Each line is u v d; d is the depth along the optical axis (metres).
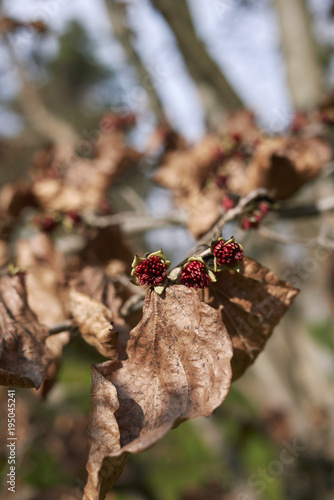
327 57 0.75
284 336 0.80
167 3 0.57
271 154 0.34
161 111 0.60
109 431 0.21
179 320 0.22
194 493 0.88
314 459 0.76
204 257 0.23
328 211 0.35
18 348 0.24
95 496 0.20
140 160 0.51
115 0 0.59
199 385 0.21
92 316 0.25
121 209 0.61
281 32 0.66
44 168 0.51
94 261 0.39
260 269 0.23
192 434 1.13
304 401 0.79
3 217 0.42
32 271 0.31
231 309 0.24
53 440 0.69
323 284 0.77
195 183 0.40
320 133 0.41
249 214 0.30
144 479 0.73
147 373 0.22
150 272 0.22
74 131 0.98
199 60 0.60
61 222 0.41
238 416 0.84
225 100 0.62
